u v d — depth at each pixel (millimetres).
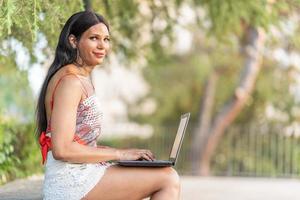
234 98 18312
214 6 10156
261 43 17047
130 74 23531
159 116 22828
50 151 4133
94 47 4227
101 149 4078
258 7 9422
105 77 22969
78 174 4035
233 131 16219
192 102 22719
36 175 8844
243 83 18094
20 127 8820
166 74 22578
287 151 15281
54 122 3969
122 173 4074
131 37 11375
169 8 11523
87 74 4301
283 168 15172
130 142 18703
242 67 19156
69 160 3988
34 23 5020
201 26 12414
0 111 8984
